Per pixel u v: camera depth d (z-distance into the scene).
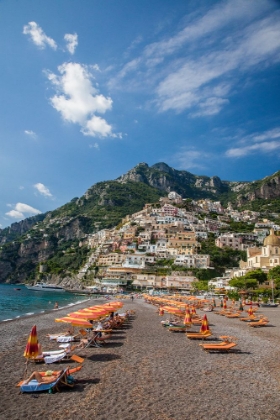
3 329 30.70
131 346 22.39
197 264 166.12
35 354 14.80
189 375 15.49
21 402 11.95
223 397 12.66
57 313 48.75
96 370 16.11
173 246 189.88
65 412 11.08
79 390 13.22
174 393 13.00
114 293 141.00
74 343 23.98
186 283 148.00
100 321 30.84
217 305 76.81
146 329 31.30
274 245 120.00
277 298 82.94
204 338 26.14
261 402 12.22
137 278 156.25
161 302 71.19
